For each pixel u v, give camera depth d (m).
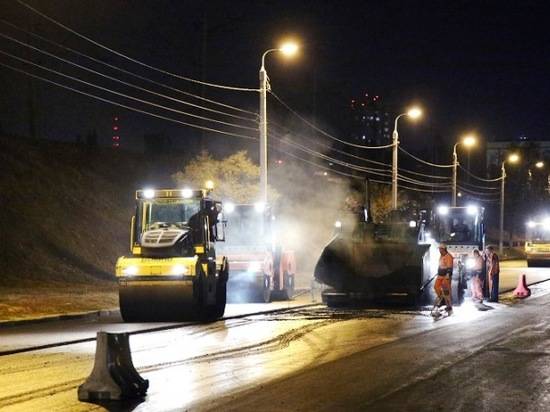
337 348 17.02
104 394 11.66
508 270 56.34
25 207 36.12
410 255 27.23
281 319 23.31
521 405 11.17
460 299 29.66
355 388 12.45
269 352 16.45
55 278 32.53
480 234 36.84
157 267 22.08
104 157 46.12
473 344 17.56
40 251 34.00
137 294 22.22
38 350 17.08
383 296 27.27
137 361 15.23
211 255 23.38
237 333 19.81
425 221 31.34
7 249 32.72
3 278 30.89
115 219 40.34
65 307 25.19
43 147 43.06
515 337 18.81
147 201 23.53
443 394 11.97
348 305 28.16
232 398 11.74
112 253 37.34
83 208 39.28
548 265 61.91
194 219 23.08
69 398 11.82
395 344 17.59
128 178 45.47
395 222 29.89
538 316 24.17
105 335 11.94
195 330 20.58
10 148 40.16
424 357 15.63
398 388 12.45
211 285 23.11
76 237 36.59
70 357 16.00
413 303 27.97
